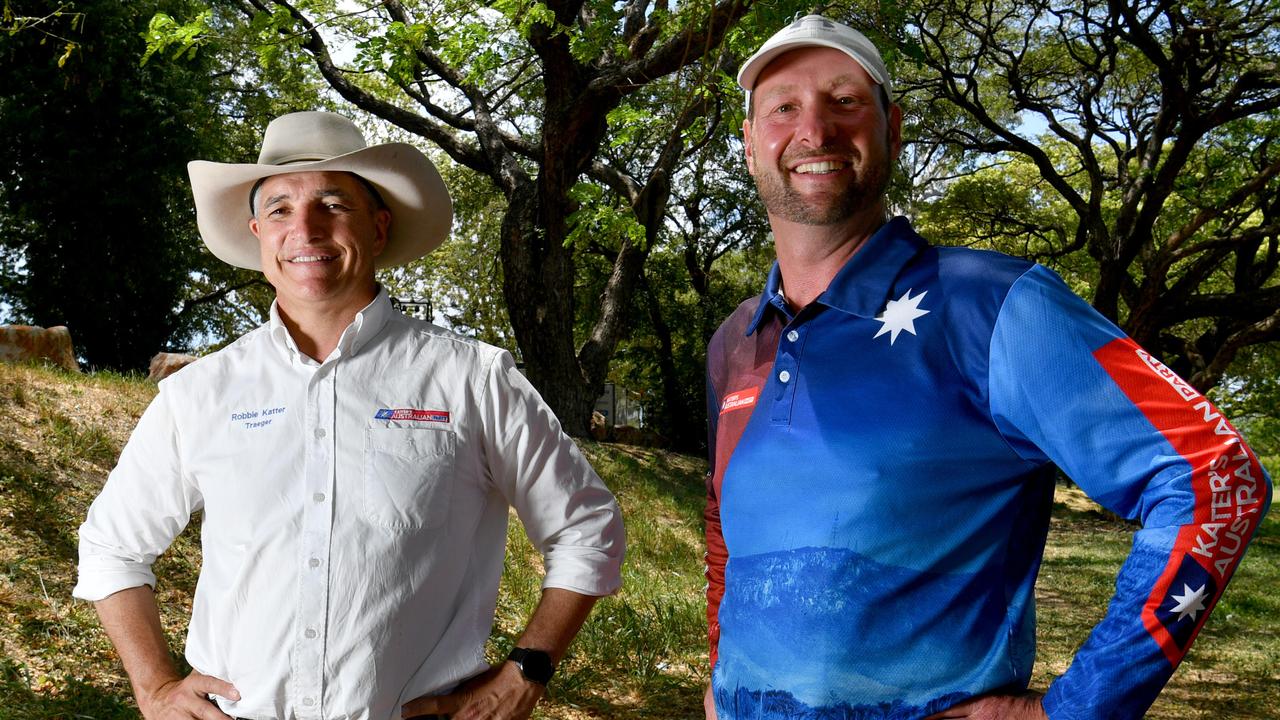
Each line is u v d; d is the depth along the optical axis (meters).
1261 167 25.05
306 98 24.83
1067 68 24.31
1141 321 23.73
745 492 1.97
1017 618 1.78
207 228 2.76
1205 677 7.66
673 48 14.04
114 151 20.66
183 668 5.02
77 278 21.00
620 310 19.11
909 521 1.79
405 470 2.24
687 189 26.39
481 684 2.26
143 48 20.17
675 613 8.12
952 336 1.84
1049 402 1.72
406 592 2.20
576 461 2.46
